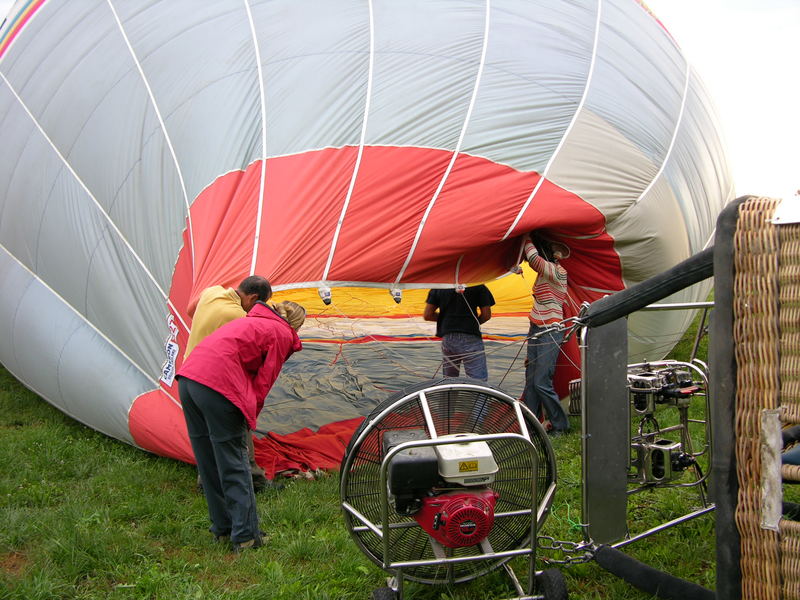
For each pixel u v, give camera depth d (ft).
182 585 12.16
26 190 23.77
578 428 21.11
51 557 13.10
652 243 20.88
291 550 13.29
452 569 11.21
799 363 7.39
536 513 10.66
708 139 26.27
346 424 21.07
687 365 13.65
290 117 19.31
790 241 7.44
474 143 19.39
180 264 18.92
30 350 23.07
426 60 20.66
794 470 7.52
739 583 7.95
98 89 22.82
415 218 18.12
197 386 13.05
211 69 20.85
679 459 12.44
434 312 23.02
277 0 22.25
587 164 20.13
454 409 11.04
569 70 21.84
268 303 15.94
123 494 16.48
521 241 19.60
